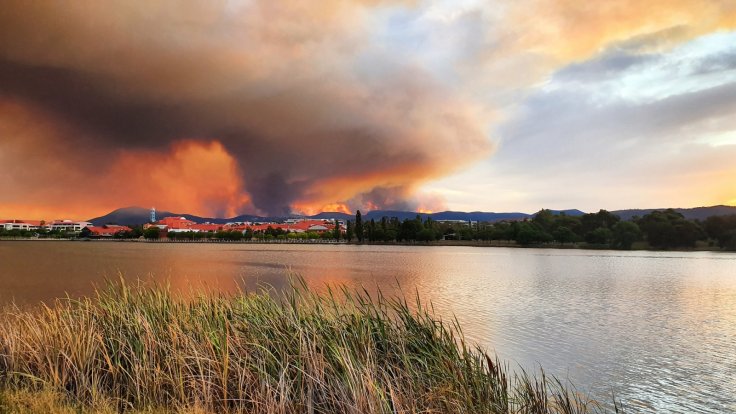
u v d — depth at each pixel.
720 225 189.62
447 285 54.72
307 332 9.51
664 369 20.14
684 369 20.20
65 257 109.44
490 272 77.38
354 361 8.91
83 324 10.73
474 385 9.45
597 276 72.00
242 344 9.63
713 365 20.89
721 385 18.09
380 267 84.50
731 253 169.25
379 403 7.95
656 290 53.41
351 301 10.75
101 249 169.50
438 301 40.44
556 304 40.44
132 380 9.26
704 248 197.62
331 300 10.97
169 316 10.98
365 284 51.97
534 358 21.44
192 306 11.77
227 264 88.12
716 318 34.62
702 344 25.44
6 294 39.03
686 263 110.44
